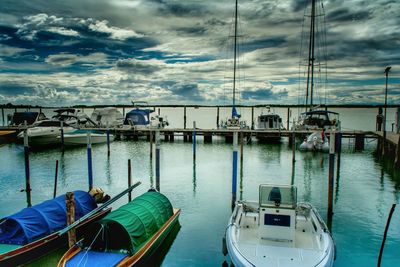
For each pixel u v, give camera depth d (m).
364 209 22.41
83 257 13.33
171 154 44.31
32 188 27.75
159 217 16.45
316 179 30.97
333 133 20.48
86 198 18.00
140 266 13.80
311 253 12.93
